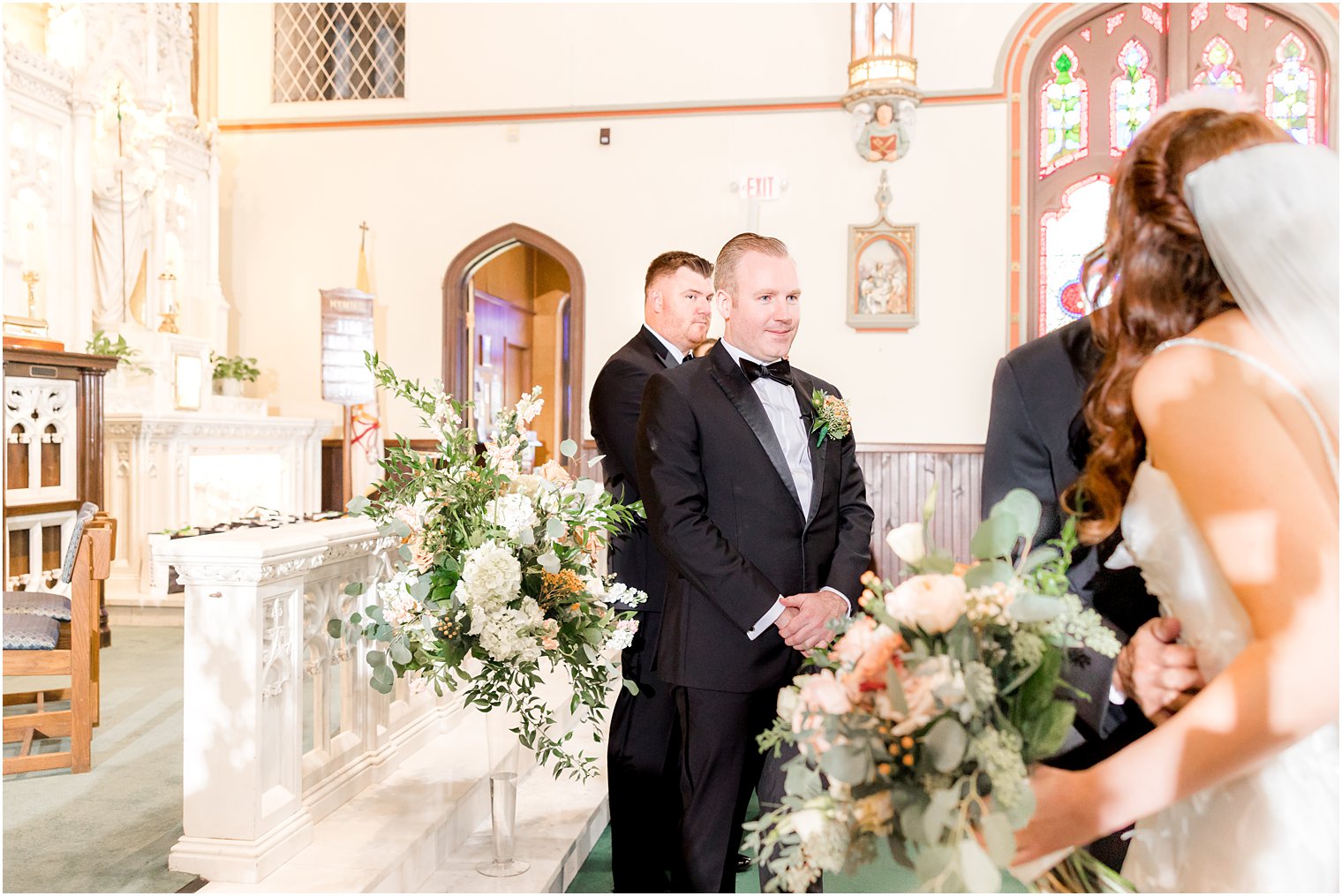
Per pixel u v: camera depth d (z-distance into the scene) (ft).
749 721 7.27
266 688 7.77
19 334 19.86
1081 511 4.03
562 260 29.58
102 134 24.22
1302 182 3.27
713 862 7.18
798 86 28.27
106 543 11.21
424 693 11.33
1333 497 3.07
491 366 39.58
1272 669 2.90
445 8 29.76
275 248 30.48
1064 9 27.07
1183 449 3.16
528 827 9.65
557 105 29.30
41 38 23.21
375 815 8.87
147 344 23.11
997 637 3.67
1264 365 3.17
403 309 30.09
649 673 8.96
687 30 28.76
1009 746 3.45
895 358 27.91
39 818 9.57
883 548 27.71
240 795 7.55
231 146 30.60
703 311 9.70
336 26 30.55
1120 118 27.48
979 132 27.40
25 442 17.81
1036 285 27.63
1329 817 3.52
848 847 3.79
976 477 27.40
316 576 8.85
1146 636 3.88
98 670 12.82
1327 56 25.91
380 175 30.14
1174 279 3.56
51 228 22.25
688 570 7.25
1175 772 3.08
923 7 27.53
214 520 23.49
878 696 3.64
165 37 26.32
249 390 30.48
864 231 27.84
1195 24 26.81
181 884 7.57
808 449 7.87
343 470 29.96
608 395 9.46
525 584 8.34
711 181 28.71
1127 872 4.08
